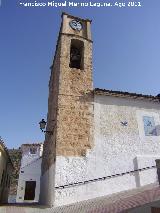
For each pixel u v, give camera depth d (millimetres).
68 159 11164
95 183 10977
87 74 13977
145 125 13242
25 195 23234
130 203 5918
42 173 17344
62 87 12938
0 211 9203
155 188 7246
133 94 13836
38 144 25625
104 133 12367
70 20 16625
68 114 12234
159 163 6582
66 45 14852
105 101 13320
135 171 11711
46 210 9156
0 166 14523
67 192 10445
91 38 16156
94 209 7176
